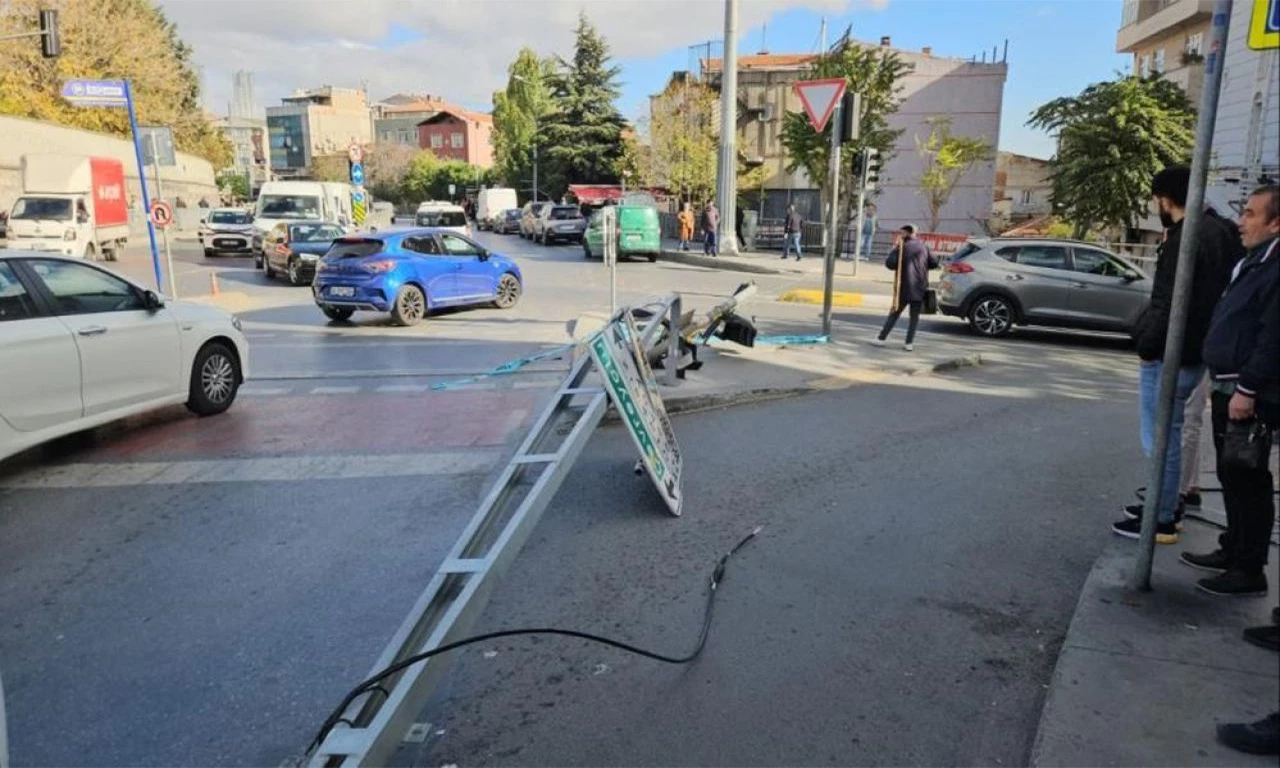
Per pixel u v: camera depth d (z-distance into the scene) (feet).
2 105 133.28
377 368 35.94
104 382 23.27
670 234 135.74
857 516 18.42
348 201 109.60
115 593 15.26
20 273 21.76
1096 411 28.37
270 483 21.11
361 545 17.28
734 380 31.32
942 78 122.52
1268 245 11.96
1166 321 14.78
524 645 13.24
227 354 28.17
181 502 19.83
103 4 147.23
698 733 10.98
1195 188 12.36
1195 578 14.14
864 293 64.59
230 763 10.72
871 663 12.57
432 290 50.52
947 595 14.66
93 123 149.69
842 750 10.60
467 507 19.38
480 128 387.34
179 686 12.37
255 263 93.20
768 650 12.97
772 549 16.71
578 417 19.61
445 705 11.73
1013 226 124.26
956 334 46.80
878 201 126.52
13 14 133.69
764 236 108.88
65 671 12.76
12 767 10.61
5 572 16.16
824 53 95.91
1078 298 44.19
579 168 187.73
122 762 10.74
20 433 20.93
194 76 199.21
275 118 412.98
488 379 33.42
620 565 16.08
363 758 8.66
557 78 189.26
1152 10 102.27
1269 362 11.55
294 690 12.26
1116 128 65.72
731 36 91.81
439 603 11.83
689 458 22.76
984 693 11.78
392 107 448.65
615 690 11.99
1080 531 17.42
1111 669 11.49
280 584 15.57
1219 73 11.87
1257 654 11.81
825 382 31.76
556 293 65.67
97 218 94.17
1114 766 9.59
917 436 24.86
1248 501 13.23
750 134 132.77
